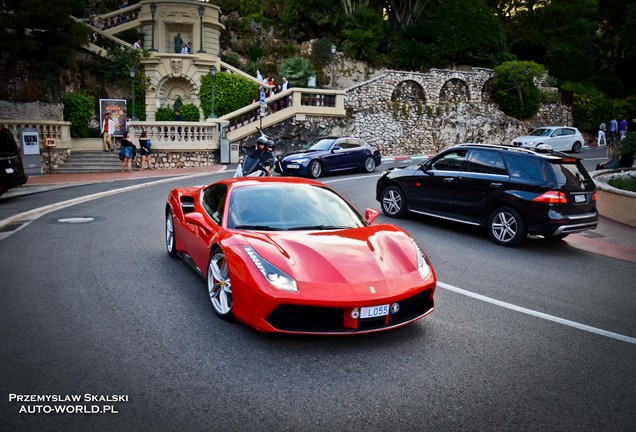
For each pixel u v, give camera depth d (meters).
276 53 35.56
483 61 35.69
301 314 3.93
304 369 3.70
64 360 3.72
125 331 4.29
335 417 3.08
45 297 5.12
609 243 9.10
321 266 4.09
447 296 5.68
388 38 36.22
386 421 3.06
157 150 22.66
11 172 12.48
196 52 29.98
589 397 3.46
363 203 12.62
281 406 3.18
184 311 4.81
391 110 30.00
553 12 39.41
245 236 4.48
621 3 43.50
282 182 5.58
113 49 27.89
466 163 9.32
